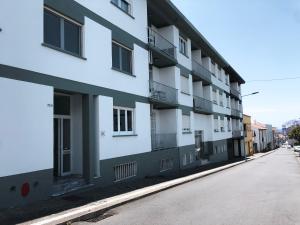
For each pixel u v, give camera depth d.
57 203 9.52
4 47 9.02
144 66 17.83
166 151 20.19
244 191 12.48
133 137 16.05
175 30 23.39
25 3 9.77
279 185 14.36
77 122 13.34
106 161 13.52
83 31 12.67
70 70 11.69
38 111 9.99
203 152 29.77
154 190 12.25
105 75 13.88
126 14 16.22
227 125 40.22
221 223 7.46
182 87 24.67
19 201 9.15
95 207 8.84
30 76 9.81
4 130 8.85
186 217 8.12
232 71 42.94
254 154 63.75
